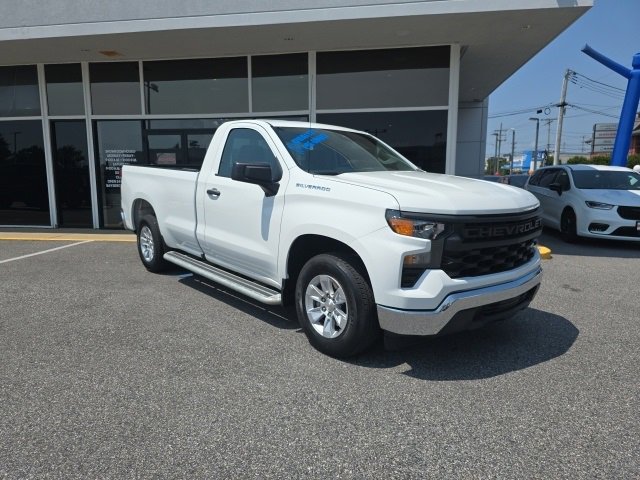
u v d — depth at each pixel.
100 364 3.74
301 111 9.88
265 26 8.09
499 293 3.58
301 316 4.08
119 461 2.57
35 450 2.66
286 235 4.11
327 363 3.79
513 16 7.70
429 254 3.35
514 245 3.85
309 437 2.81
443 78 9.38
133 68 10.34
